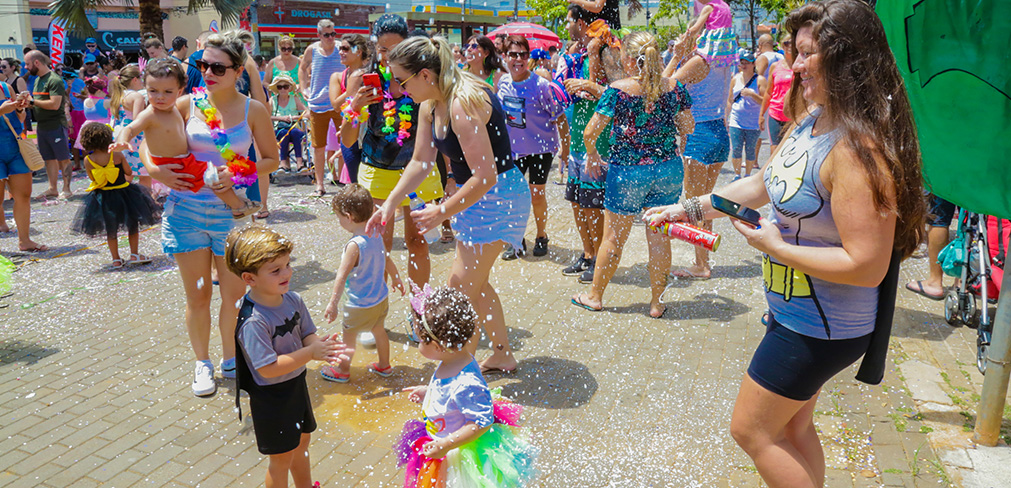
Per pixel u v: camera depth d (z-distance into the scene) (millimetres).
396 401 3857
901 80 2092
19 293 5730
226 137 3875
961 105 2791
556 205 8562
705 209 2703
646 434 3432
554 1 21953
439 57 3543
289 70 11469
